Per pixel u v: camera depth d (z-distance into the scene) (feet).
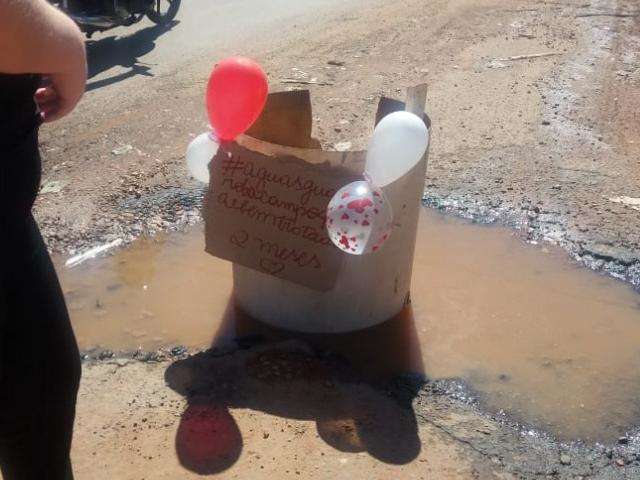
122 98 15.40
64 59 4.11
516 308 8.68
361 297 7.87
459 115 14.20
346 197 6.80
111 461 6.41
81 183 11.58
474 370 7.67
